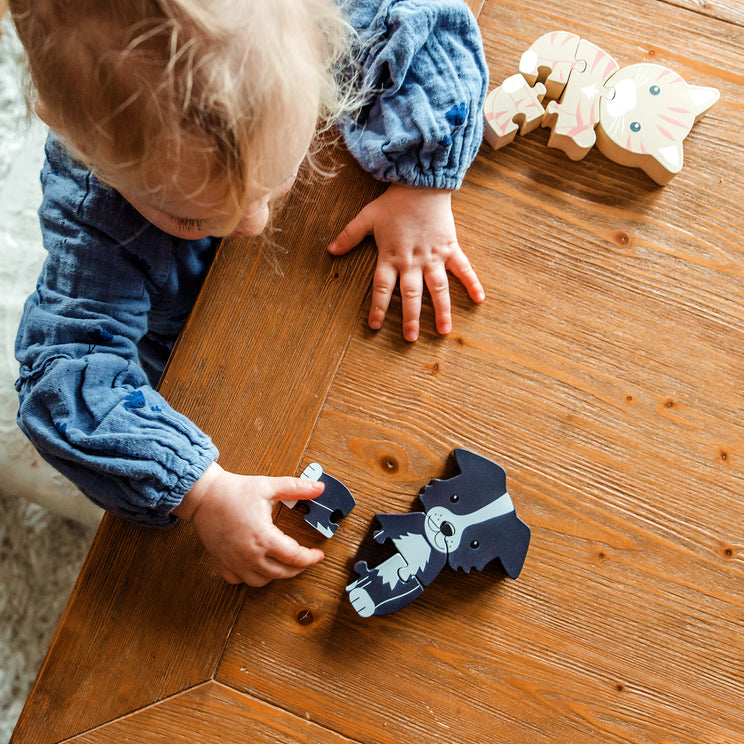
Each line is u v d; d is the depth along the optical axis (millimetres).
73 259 740
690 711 740
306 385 758
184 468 694
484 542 735
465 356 776
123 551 735
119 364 734
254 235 698
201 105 515
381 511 751
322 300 769
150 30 493
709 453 770
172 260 817
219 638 726
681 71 814
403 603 717
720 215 800
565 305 787
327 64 664
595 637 746
